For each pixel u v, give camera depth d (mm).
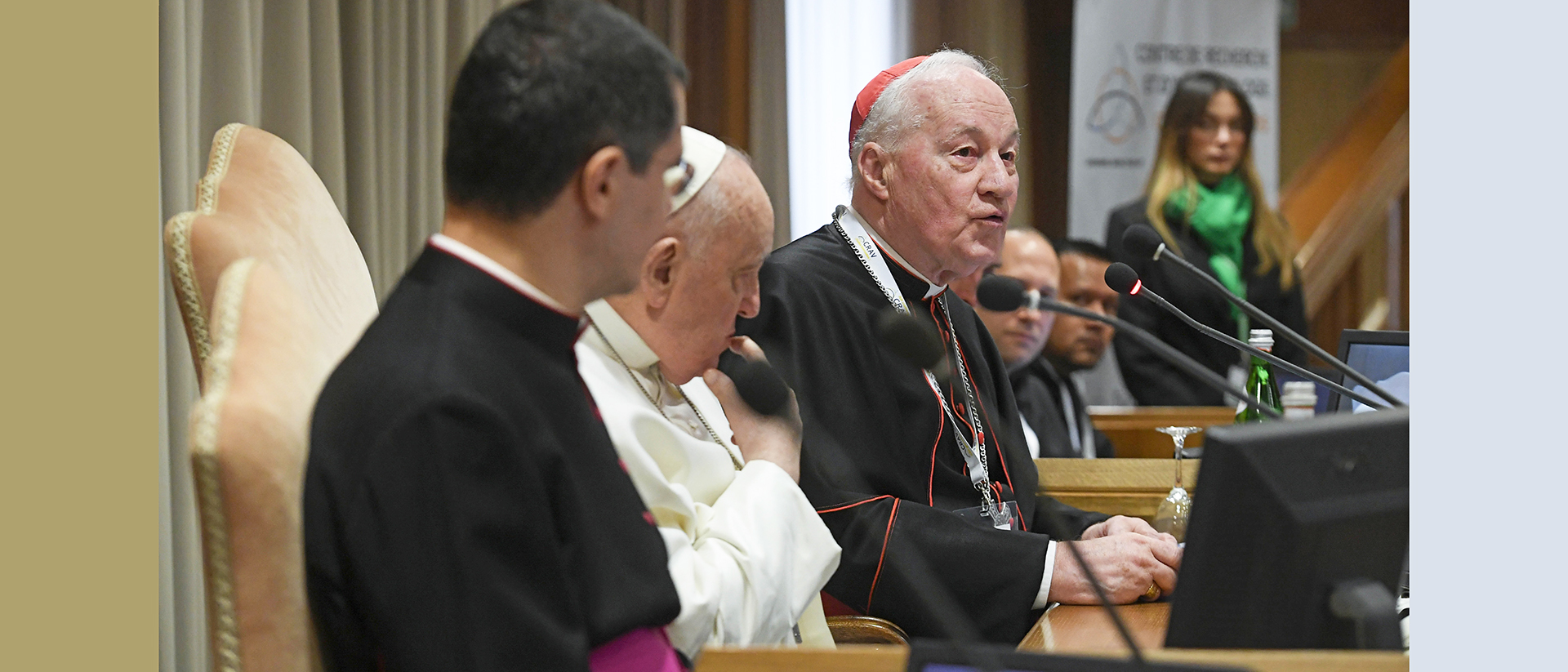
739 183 2938
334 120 6094
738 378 3027
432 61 6957
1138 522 3662
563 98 2023
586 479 2145
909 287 4109
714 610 2520
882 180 4109
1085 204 11625
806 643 3223
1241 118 10062
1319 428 2170
